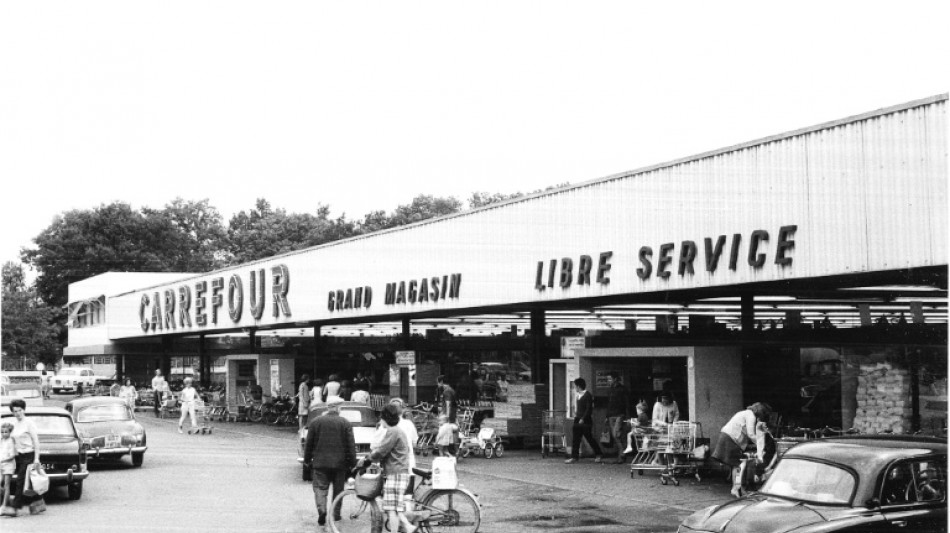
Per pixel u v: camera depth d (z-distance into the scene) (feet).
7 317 238.68
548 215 76.02
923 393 56.95
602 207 70.23
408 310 96.68
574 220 73.10
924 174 47.70
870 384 58.90
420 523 43.21
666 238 64.34
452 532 43.60
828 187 52.75
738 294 70.23
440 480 43.80
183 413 114.21
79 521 49.93
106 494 60.75
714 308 99.35
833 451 33.88
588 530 46.11
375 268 103.50
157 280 236.02
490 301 83.71
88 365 258.57
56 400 188.85
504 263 81.82
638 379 78.33
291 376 134.82
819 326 71.00
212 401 144.46
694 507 52.70
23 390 125.39
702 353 67.31
